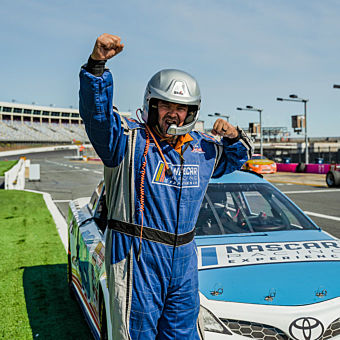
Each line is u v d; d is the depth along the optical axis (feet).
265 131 260.21
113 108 5.40
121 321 5.38
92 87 4.83
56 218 28.48
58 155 273.75
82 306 11.18
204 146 6.04
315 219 27.45
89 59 4.88
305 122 100.63
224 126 5.91
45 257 18.04
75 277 12.22
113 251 5.55
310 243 9.22
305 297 7.29
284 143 219.00
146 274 5.38
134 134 5.53
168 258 5.44
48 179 70.54
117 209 5.56
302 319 7.04
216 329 6.89
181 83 5.53
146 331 5.42
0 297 13.26
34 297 13.28
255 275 7.73
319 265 8.16
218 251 8.66
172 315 5.63
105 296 7.64
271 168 80.59
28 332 10.73
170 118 5.63
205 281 7.55
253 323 7.02
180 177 5.56
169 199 5.47
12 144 314.14
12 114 370.53
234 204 10.85
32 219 28.07
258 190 11.49
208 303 7.10
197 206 5.82
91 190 50.26
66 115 409.90
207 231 9.77
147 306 5.37
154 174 5.45
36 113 387.55
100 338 8.30
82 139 385.29
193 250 5.80
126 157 5.49
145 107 5.75
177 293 5.59
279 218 10.76
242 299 7.18
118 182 5.57
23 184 54.44
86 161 185.78
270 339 6.98
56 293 13.65
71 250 12.95
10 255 18.39
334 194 43.42
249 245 9.01
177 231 5.51
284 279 7.64
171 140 5.70
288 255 8.54
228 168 6.42
